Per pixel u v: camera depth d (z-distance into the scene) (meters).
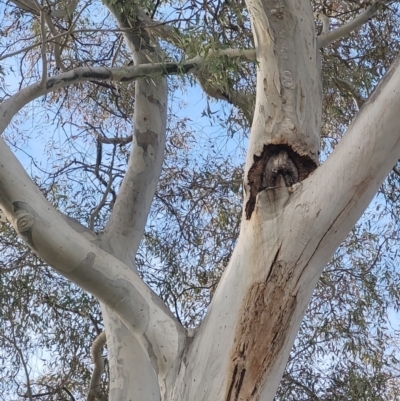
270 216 3.03
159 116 4.85
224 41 4.14
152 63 4.32
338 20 6.15
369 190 2.92
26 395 6.83
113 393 4.18
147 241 6.99
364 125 2.91
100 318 6.96
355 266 6.95
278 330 2.95
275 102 3.40
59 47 5.45
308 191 3.00
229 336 2.99
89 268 3.34
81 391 7.22
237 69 4.17
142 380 4.18
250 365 2.94
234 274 3.09
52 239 3.24
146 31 4.78
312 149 3.29
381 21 6.09
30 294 6.66
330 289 6.88
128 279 3.43
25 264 6.20
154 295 3.49
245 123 6.04
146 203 4.50
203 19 4.26
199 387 2.99
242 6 4.63
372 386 6.78
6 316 6.33
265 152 3.26
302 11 3.64
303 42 3.58
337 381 6.82
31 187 3.28
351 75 5.93
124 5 4.67
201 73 4.89
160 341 3.27
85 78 4.04
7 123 3.60
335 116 6.49
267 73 3.50
